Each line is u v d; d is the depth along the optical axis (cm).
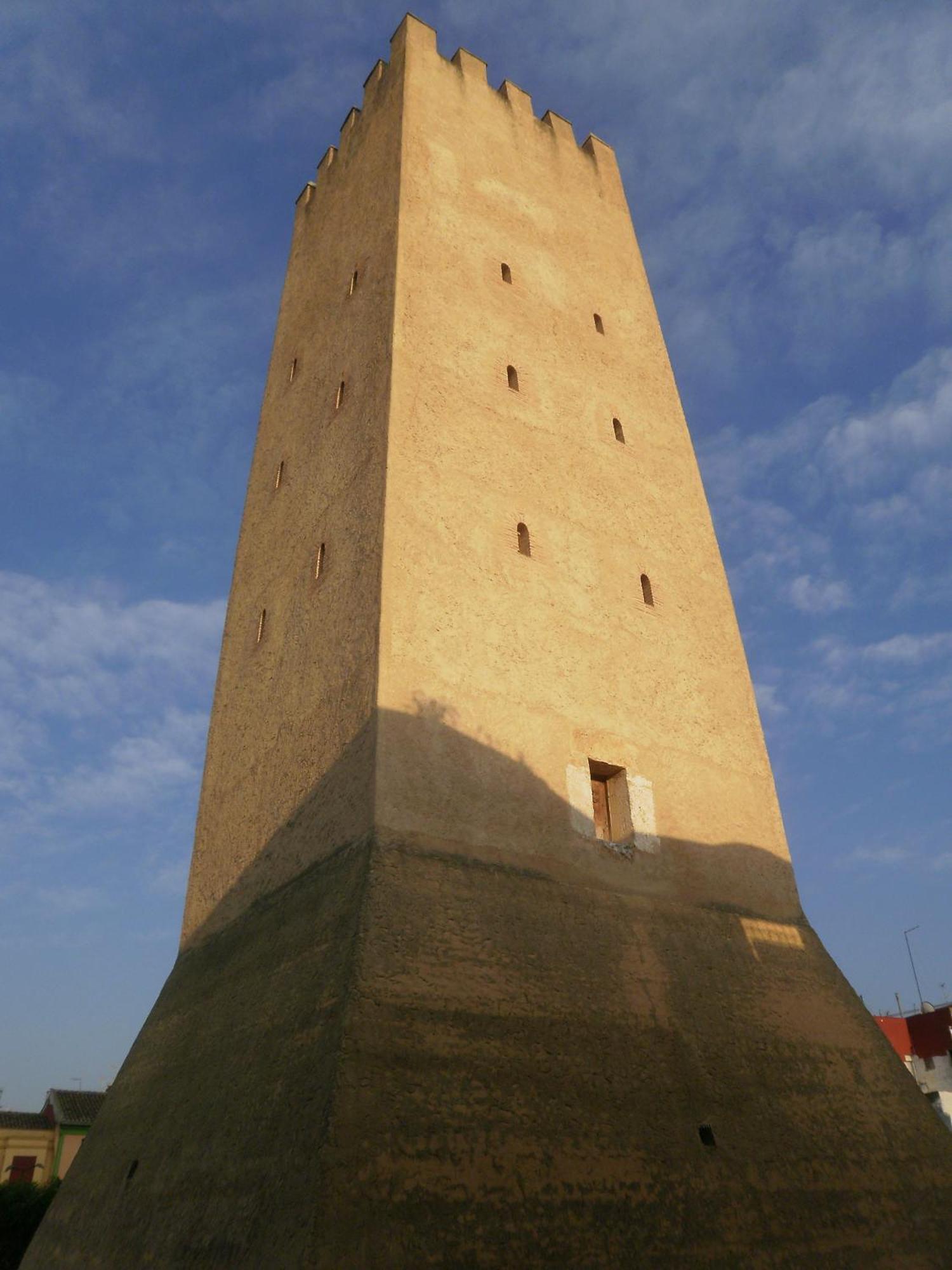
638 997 1314
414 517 1541
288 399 2211
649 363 2261
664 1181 1134
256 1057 1195
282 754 1590
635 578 1820
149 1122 1418
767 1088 1331
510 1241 980
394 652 1390
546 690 1539
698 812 1631
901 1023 3659
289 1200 941
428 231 1989
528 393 1906
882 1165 1343
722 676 1839
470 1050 1104
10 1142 4747
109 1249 1295
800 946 1600
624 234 2519
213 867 1727
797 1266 1157
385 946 1132
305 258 2542
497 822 1359
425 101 2248
